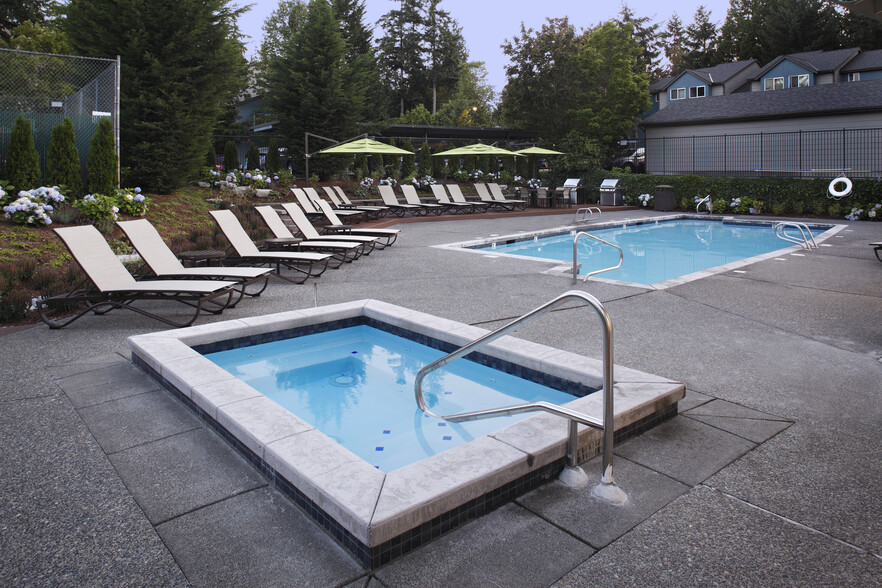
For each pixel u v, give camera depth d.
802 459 3.43
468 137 31.78
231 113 32.25
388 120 42.53
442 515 2.73
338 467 2.97
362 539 2.50
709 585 2.37
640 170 32.56
